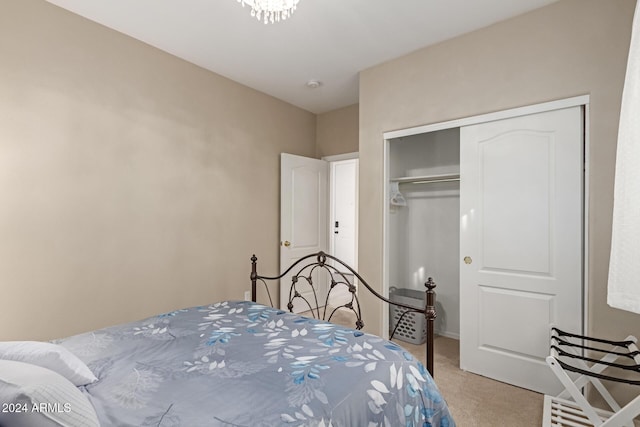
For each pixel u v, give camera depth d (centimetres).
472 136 254
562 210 217
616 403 189
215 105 326
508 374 238
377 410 109
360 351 139
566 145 215
